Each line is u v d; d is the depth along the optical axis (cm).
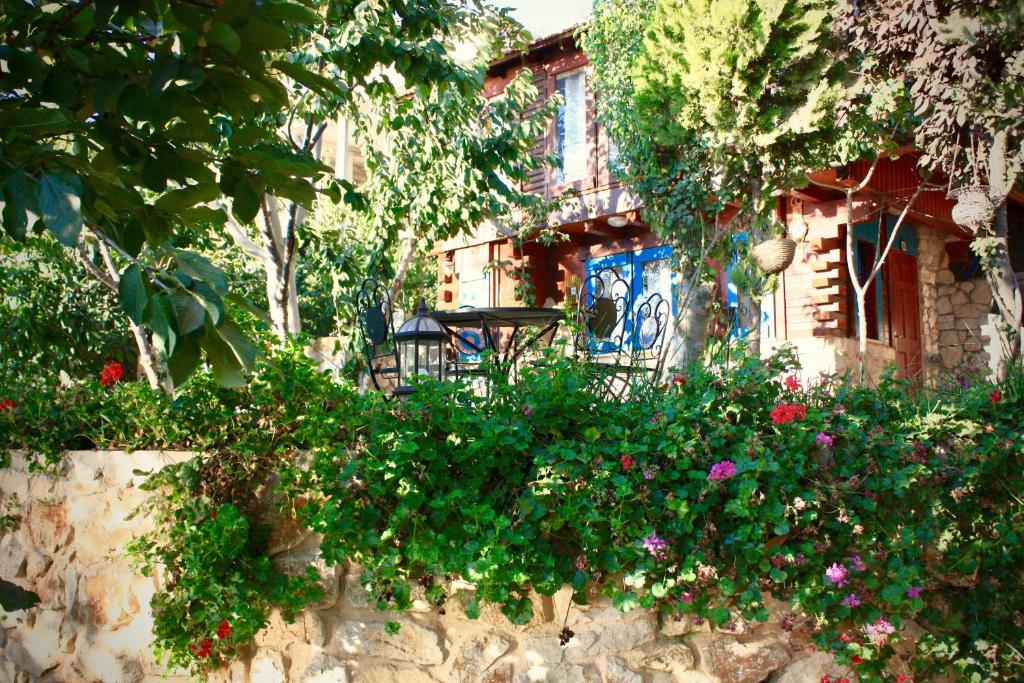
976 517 352
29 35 204
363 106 859
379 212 851
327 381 350
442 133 826
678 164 875
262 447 343
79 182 173
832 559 318
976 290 1304
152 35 208
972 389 397
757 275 668
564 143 1352
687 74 736
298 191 226
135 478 376
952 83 616
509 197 850
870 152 909
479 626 322
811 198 1157
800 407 317
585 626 316
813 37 676
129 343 1119
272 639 346
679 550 308
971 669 339
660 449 315
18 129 185
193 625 340
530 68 1391
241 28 191
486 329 529
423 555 308
